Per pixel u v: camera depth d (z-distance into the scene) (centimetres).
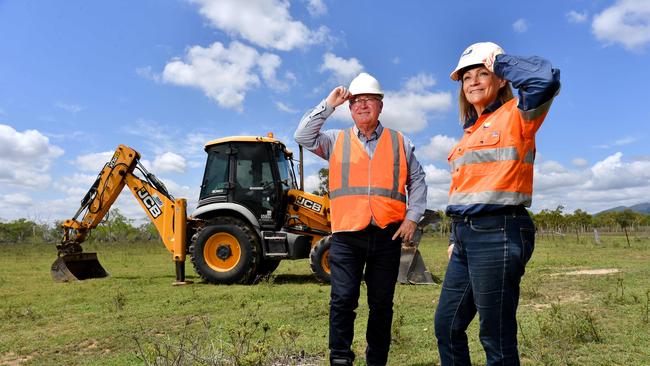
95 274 1085
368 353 348
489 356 249
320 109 346
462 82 274
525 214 248
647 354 389
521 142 241
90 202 1054
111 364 404
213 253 931
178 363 349
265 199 947
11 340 496
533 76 222
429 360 380
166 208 968
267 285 870
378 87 347
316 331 492
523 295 679
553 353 393
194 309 635
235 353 340
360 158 342
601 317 520
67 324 569
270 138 985
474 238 248
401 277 866
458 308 275
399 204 340
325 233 958
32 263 1503
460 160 258
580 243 2333
